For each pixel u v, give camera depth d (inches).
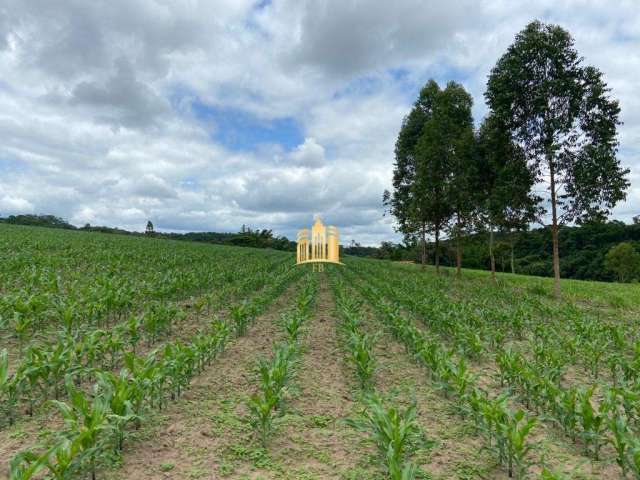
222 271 689.6
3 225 1673.2
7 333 294.7
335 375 262.2
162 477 143.9
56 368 188.2
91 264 663.8
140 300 425.1
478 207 925.2
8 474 138.9
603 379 273.1
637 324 458.0
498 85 726.5
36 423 174.9
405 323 331.6
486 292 677.3
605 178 654.5
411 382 253.1
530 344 345.4
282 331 368.5
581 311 496.4
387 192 1322.6
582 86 671.8
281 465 156.7
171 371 201.5
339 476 150.5
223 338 276.2
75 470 127.6
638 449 141.2
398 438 141.6
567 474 155.6
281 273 767.7
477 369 284.7
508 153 764.6
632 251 1784.0
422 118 1223.5
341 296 486.6
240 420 190.9
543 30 700.7
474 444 178.4
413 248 2434.8
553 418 181.6
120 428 155.9
